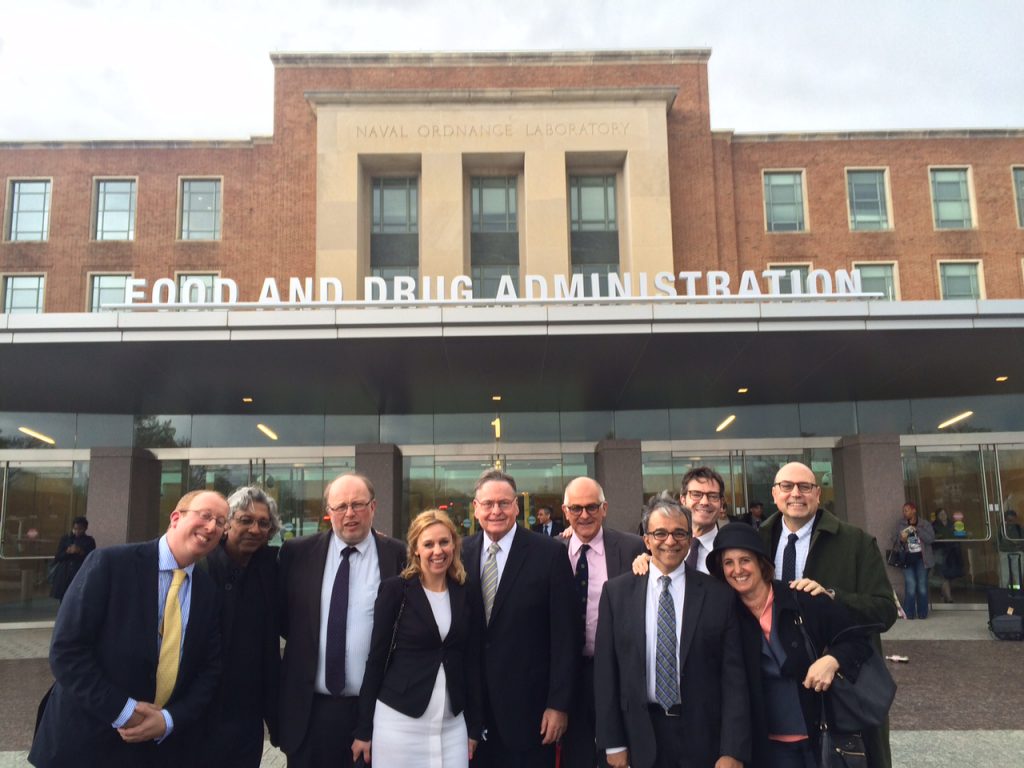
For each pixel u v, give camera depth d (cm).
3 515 1717
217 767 416
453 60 2553
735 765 369
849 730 370
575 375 1513
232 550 447
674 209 2455
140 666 376
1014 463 1738
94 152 2492
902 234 2491
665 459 1830
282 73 2528
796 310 1240
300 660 439
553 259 2370
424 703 408
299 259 2411
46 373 1416
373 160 2441
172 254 2431
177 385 1528
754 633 396
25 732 716
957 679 882
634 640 403
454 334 1246
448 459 1833
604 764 425
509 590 445
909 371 1523
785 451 1814
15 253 2428
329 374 1455
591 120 2438
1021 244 2495
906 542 1445
